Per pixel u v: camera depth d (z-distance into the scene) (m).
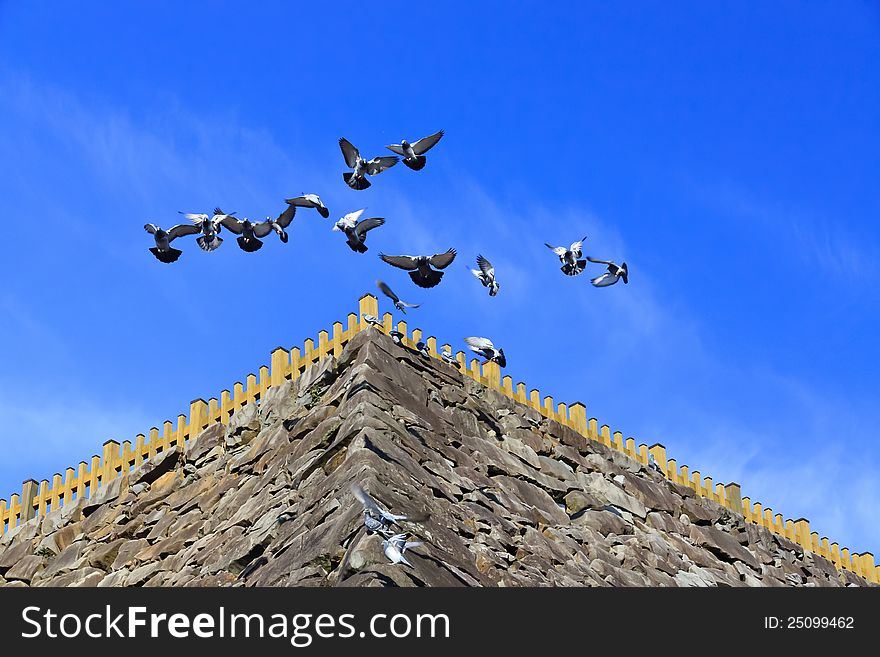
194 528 25.47
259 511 23.91
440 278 23.36
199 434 27.77
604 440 30.05
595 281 23.03
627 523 27.78
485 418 27.05
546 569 23.67
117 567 26.11
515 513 24.98
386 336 26.34
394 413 24.55
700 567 28.47
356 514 20.91
